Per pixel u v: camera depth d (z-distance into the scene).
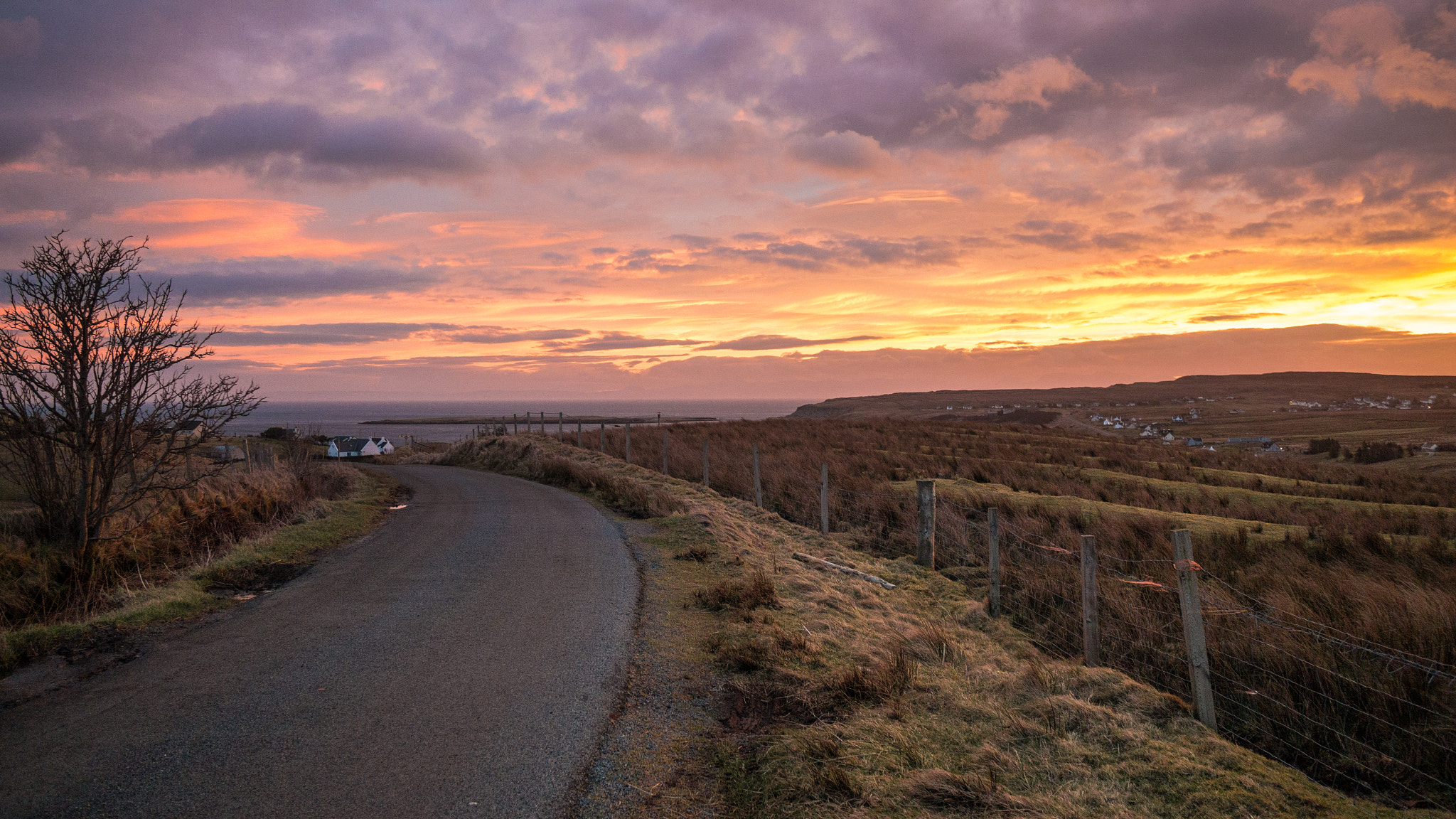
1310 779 4.08
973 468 18.50
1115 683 5.12
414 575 8.31
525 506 14.31
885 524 12.17
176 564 8.57
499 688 4.94
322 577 8.23
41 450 8.21
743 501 15.09
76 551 7.71
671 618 6.72
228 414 9.20
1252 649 6.10
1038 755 4.09
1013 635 7.14
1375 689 5.16
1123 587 7.91
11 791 3.50
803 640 5.93
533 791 3.61
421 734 4.22
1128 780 3.79
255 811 3.35
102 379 8.29
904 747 4.11
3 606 6.45
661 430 31.52
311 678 5.09
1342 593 7.31
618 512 13.51
